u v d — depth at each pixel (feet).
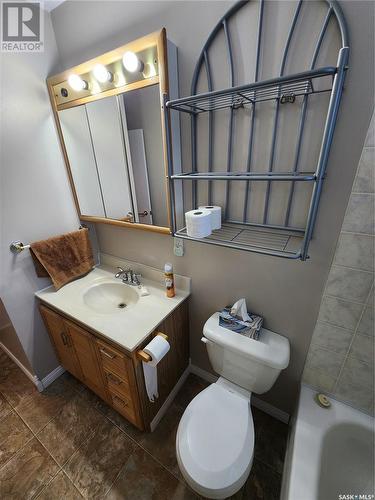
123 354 3.70
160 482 3.94
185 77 3.44
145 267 5.27
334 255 3.09
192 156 3.72
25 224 4.63
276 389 4.52
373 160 2.54
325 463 3.33
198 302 4.81
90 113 4.29
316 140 2.84
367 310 3.11
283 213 3.36
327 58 2.53
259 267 3.79
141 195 4.32
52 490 3.89
